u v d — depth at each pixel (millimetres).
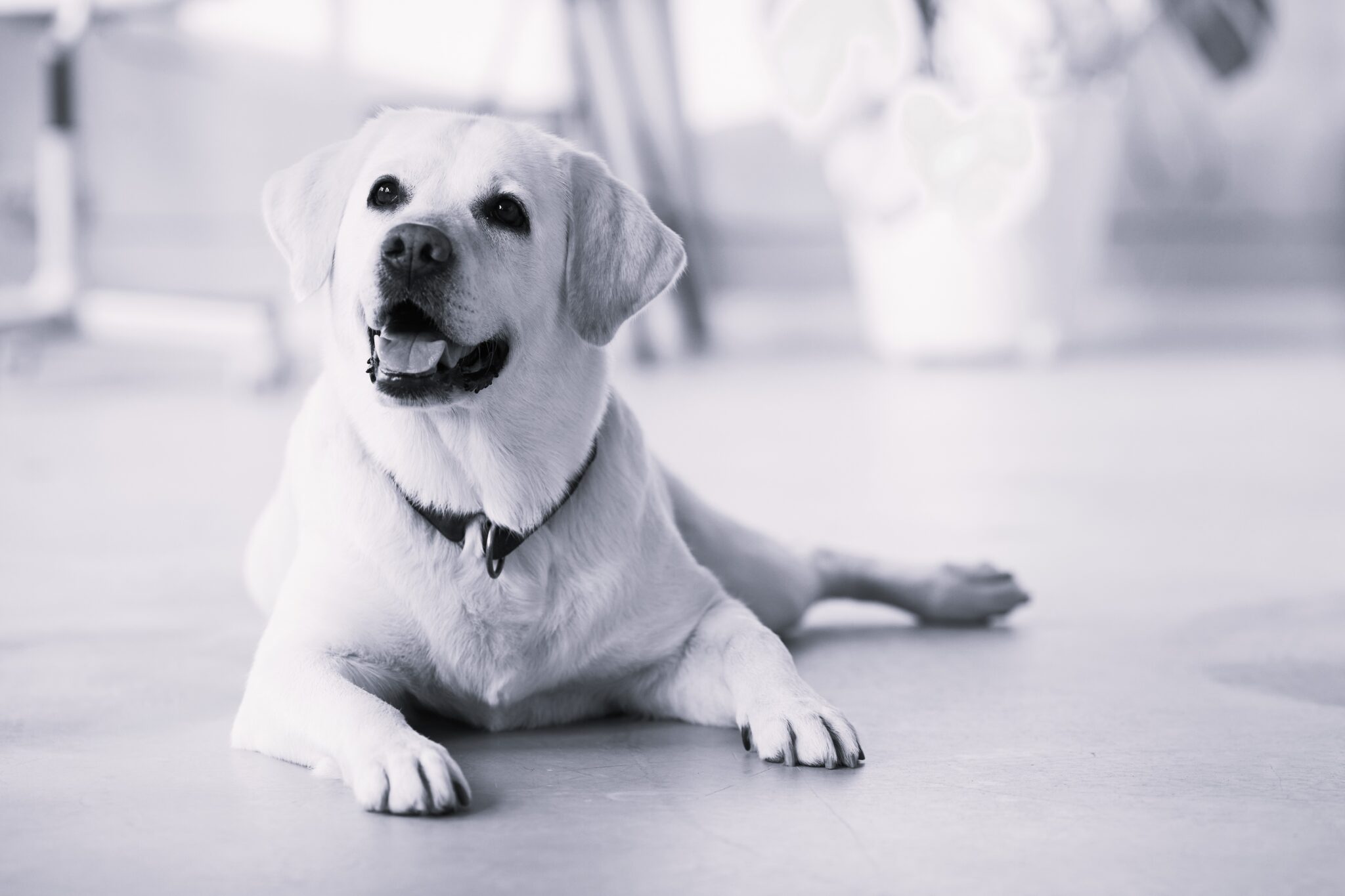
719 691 1921
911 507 3848
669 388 6926
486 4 9156
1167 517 3693
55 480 4336
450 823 1487
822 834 1451
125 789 1606
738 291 9969
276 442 5191
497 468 1826
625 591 1917
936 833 1453
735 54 9711
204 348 8844
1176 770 1687
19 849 1400
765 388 6926
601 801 1569
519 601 1845
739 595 2373
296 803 1550
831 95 7758
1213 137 10492
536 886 1298
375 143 2041
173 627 2547
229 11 8914
